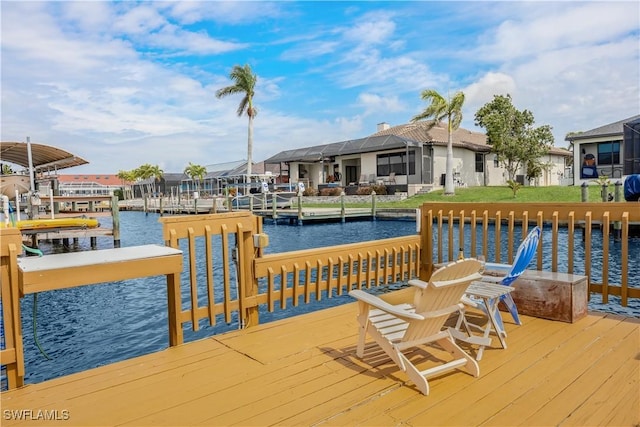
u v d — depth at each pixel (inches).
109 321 252.5
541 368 101.9
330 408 84.0
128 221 1084.5
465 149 1029.2
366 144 1079.0
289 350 116.9
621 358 107.2
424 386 88.9
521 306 147.6
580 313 140.6
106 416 82.2
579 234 523.2
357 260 165.5
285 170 1444.4
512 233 169.0
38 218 535.2
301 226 788.0
